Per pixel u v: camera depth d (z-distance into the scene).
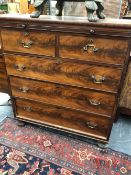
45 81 1.38
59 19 1.19
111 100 1.26
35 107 1.57
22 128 1.69
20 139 1.56
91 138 1.48
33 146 1.49
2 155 1.41
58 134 1.62
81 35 1.11
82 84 1.28
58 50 1.21
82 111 1.40
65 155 1.42
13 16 1.27
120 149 1.49
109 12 1.76
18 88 1.52
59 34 1.15
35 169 1.30
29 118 1.66
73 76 1.27
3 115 1.87
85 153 1.44
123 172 1.30
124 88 1.60
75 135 1.60
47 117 1.58
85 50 1.14
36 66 1.34
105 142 1.45
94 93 1.28
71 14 1.72
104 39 1.07
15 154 1.42
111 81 1.19
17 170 1.29
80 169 1.31
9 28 1.27
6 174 1.26
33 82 1.43
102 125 1.41
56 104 1.46
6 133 1.62
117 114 1.75
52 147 1.48
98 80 1.21
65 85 1.33
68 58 1.21
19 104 1.63
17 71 1.43
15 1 2.42
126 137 1.62
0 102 2.10
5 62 1.44
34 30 1.20
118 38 1.04
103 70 1.17
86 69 1.21
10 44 1.33
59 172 1.28
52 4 1.88
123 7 1.99
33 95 1.50
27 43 1.27
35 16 1.22
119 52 1.08
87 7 1.08
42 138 1.57
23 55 1.34
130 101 1.65
